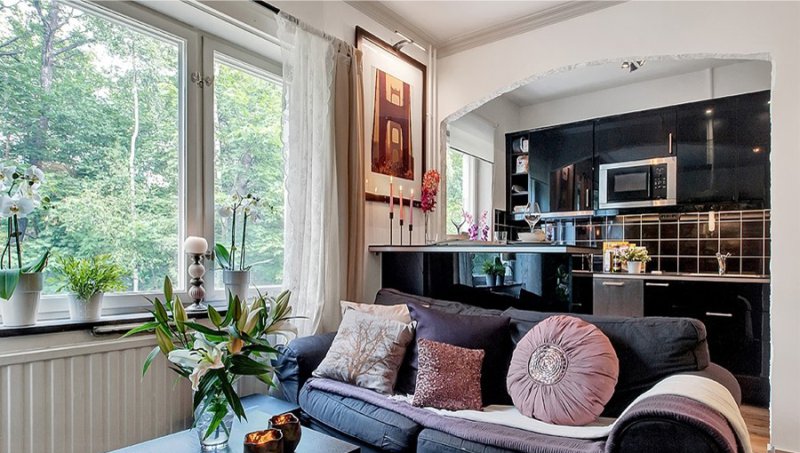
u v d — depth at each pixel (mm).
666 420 1196
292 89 2447
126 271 2064
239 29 2447
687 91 4125
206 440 1290
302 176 2465
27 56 1844
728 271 3961
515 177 5027
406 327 2246
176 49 2350
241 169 2637
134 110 2176
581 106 4715
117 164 2109
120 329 1882
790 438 2338
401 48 3373
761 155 3641
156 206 2244
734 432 1234
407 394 2135
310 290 2486
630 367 1829
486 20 3287
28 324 1687
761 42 2496
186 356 1213
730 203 3768
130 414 1890
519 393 1887
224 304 2398
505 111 4906
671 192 4016
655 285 3707
